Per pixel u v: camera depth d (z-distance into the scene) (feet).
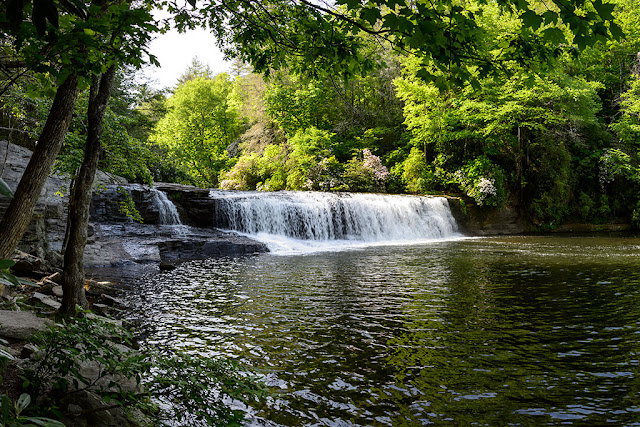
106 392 11.23
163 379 11.63
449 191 101.55
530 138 99.81
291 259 53.01
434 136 103.45
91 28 9.32
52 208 44.21
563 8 8.53
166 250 53.93
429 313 27.50
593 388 16.80
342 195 83.30
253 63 17.07
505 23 71.61
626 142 106.22
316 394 16.33
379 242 75.25
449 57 10.75
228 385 12.01
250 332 23.80
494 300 30.73
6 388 10.73
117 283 37.27
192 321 25.88
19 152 48.16
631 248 60.23
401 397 16.15
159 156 38.14
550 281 37.27
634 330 23.61
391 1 9.27
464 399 16.01
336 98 124.47
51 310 23.08
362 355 20.35
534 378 17.78
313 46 14.60
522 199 97.19
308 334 23.43
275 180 119.85
